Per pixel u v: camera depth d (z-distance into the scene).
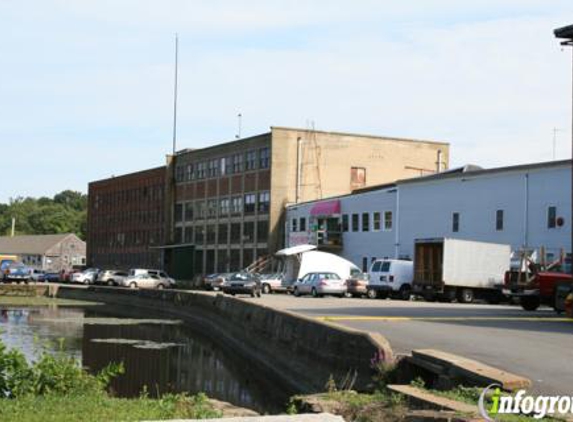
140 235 107.62
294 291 55.78
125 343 33.72
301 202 78.19
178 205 98.00
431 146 84.06
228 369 26.50
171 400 13.71
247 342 31.06
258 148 81.06
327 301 42.91
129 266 110.75
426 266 47.19
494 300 47.47
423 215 61.12
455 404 11.12
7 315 48.53
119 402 13.14
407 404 12.07
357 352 17.22
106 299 66.44
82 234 195.38
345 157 80.31
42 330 38.47
